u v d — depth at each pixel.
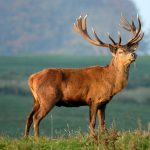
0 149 33.44
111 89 38.78
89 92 38.50
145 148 32.59
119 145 32.47
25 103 129.50
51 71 38.34
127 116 98.56
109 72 38.88
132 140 32.75
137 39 39.41
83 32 41.12
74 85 38.28
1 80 171.12
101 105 38.72
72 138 34.84
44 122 90.31
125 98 138.25
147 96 141.00
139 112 108.31
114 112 106.75
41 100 38.00
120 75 38.88
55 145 33.59
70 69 38.88
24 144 33.50
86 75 38.62
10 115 103.75
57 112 109.00
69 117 99.62
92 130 37.91
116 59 39.00
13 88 156.88
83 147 33.00
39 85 38.03
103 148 32.09
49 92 37.97
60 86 38.19
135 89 152.25
